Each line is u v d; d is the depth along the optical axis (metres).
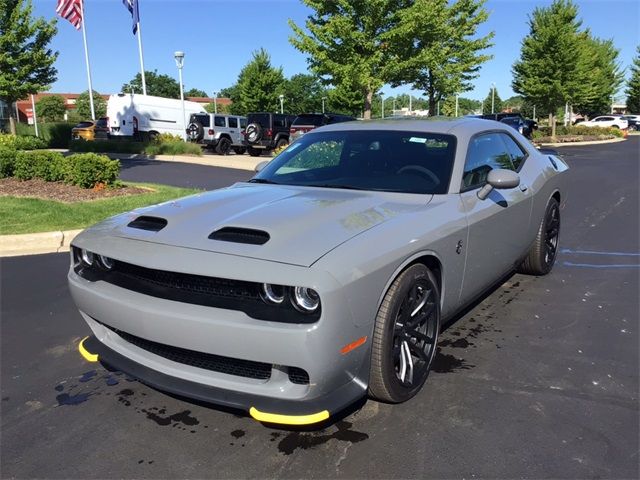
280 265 2.52
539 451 2.71
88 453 2.78
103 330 3.27
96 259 3.14
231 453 2.75
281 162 4.37
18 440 2.90
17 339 4.24
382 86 18.95
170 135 26.86
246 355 2.54
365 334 2.69
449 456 2.68
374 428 2.93
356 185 3.77
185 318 2.61
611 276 5.64
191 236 2.88
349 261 2.59
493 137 4.58
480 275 3.95
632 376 3.49
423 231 3.12
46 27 23.20
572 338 4.09
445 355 3.82
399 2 18.31
